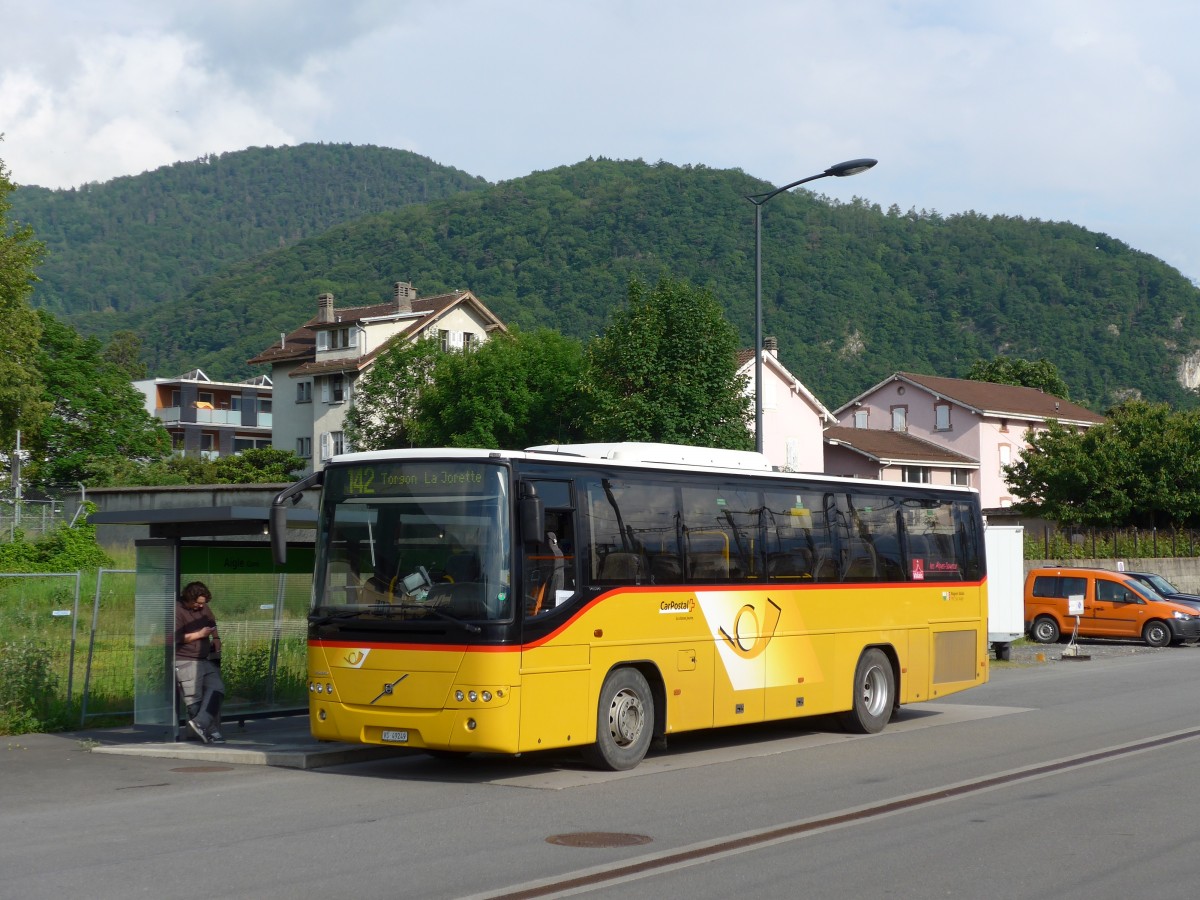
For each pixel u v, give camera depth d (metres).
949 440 77.12
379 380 59.47
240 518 14.58
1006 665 28.25
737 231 189.75
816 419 68.75
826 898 8.04
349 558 13.18
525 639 12.50
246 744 15.09
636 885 8.34
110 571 17.81
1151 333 174.62
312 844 9.66
